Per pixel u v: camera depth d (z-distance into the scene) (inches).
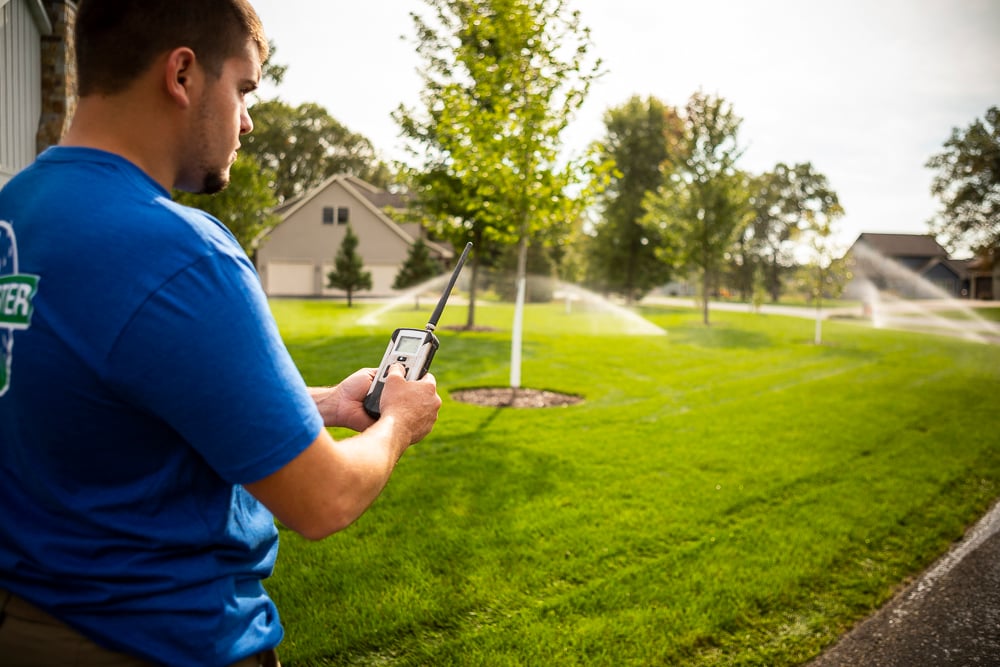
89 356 32.5
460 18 600.4
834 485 204.7
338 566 135.8
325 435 37.6
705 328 878.4
